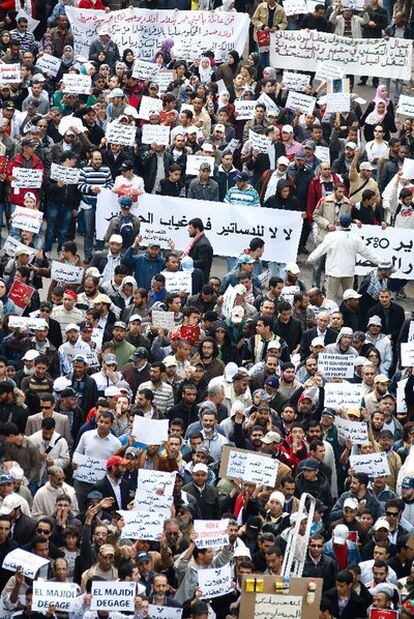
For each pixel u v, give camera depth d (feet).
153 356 121.08
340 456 112.37
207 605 93.66
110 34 176.45
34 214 132.26
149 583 94.94
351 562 101.55
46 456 105.81
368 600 97.96
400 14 182.70
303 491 106.52
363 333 124.77
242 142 157.28
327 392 112.68
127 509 101.19
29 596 91.91
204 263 137.69
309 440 110.22
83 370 112.88
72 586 90.84
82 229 146.10
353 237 138.51
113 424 109.29
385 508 104.32
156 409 111.04
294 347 124.88
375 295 134.10
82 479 105.40
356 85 186.70
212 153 149.28
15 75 159.33
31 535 97.96
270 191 146.92
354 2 179.73
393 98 184.44
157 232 143.95
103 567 93.91
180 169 146.82
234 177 148.05
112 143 146.00
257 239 136.36
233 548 97.14
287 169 147.23
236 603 95.91
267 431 109.81
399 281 146.82
